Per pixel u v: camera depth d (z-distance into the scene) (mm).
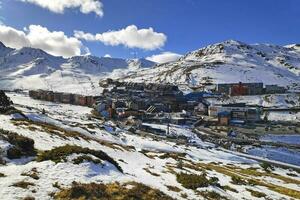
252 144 162250
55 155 23688
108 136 90188
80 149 25141
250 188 39188
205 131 198500
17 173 20312
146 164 41094
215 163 82125
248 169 80625
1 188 17609
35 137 38375
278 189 44688
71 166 22328
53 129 48469
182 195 24938
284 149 155625
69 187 19078
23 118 55344
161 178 30594
